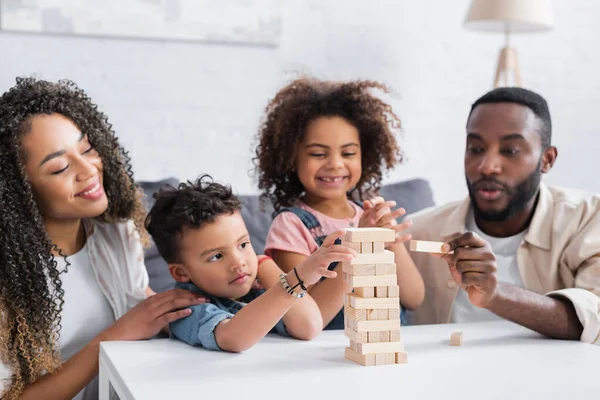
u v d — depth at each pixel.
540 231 1.46
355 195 1.72
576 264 1.43
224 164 2.83
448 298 1.53
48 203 1.25
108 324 1.37
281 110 1.61
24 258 1.21
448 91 3.10
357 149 1.54
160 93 2.73
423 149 3.09
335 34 2.93
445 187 3.12
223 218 1.20
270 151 1.65
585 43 3.24
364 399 0.85
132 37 2.67
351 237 1.00
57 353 1.22
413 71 3.05
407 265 1.46
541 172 1.48
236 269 1.20
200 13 2.73
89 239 1.38
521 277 1.48
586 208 1.46
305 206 1.56
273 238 1.47
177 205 1.21
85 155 1.29
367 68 2.99
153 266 1.79
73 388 1.19
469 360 1.03
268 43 2.83
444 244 1.12
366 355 0.99
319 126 1.51
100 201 1.28
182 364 1.01
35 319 1.20
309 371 0.97
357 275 0.99
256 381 0.92
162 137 2.75
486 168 1.41
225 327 1.08
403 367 0.99
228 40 2.78
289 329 1.18
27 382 1.21
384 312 1.00
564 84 3.23
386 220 1.29
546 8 2.75
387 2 2.99
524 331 1.23
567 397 0.86
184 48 2.75
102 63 2.65
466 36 3.10
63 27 2.57
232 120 2.83
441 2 3.06
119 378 0.96
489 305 1.15
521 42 3.18
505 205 1.43
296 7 2.87
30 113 1.25
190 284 1.26
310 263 1.03
